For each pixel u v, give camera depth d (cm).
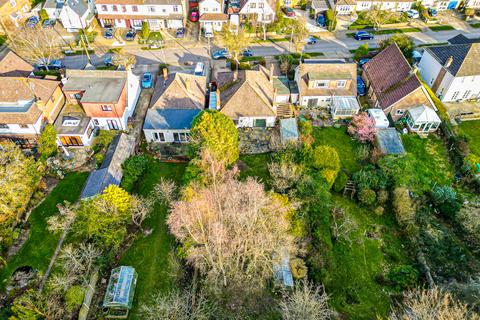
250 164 5853
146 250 4647
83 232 4494
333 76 6894
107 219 4284
